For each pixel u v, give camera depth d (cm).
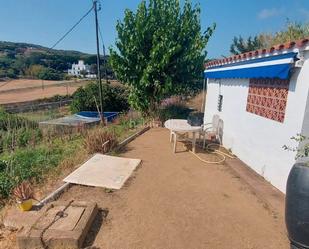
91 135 930
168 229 431
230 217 473
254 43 2348
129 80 1336
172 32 1267
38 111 2217
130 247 384
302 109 510
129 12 1279
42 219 414
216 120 978
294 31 1115
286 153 557
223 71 910
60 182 598
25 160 779
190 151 880
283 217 473
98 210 479
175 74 1312
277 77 562
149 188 587
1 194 561
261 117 671
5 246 379
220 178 658
